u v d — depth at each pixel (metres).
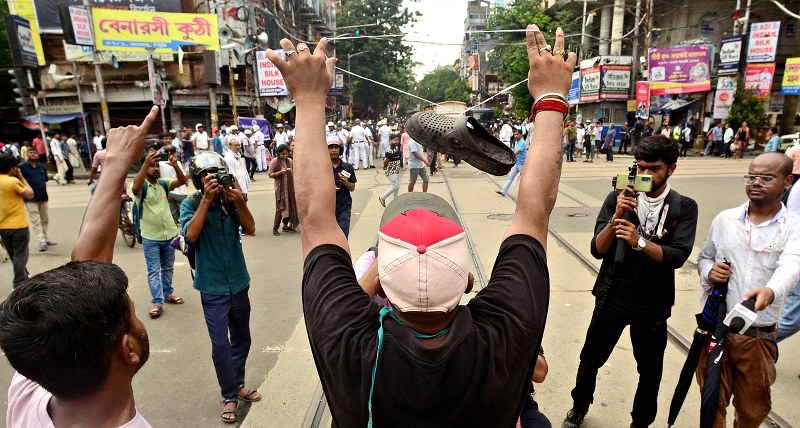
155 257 4.95
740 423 2.61
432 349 0.94
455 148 1.28
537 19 27.62
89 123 20.98
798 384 3.40
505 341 1.00
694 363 2.58
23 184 5.93
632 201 2.57
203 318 4.90
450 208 1.48
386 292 1.01
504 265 1.12
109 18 16.92
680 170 14.95
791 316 3.25
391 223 1.07
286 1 27.78
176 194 7.43
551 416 3.17
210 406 3.42
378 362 0.96
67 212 10.94
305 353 4.11
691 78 20.64
